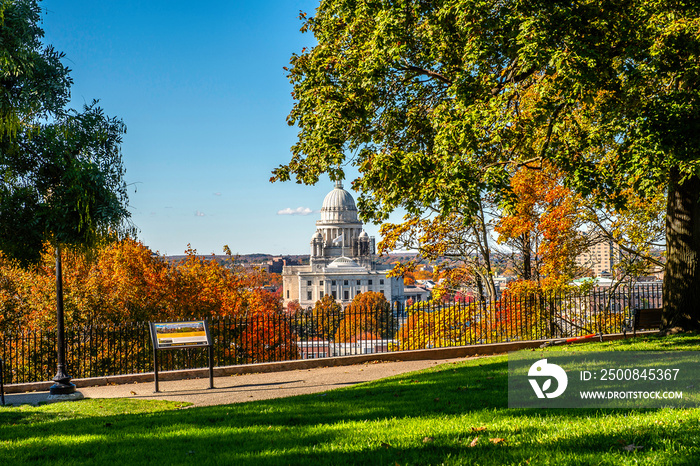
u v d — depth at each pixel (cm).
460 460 581
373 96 1823
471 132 1520
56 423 1048
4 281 3853
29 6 1507
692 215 1827
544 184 2600
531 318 2205
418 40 1778
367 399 1084
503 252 2945
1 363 1415
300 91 1917
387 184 1723
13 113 1456
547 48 1437
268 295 5369
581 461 556
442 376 1337
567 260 2573
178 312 4216
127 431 887
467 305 2359
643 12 1608
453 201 1510
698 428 646
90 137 1578
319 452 652
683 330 1820
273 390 1466
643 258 2636
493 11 1622
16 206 1584
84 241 1579
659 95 1633
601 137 1662
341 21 1916
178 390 1538
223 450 703
